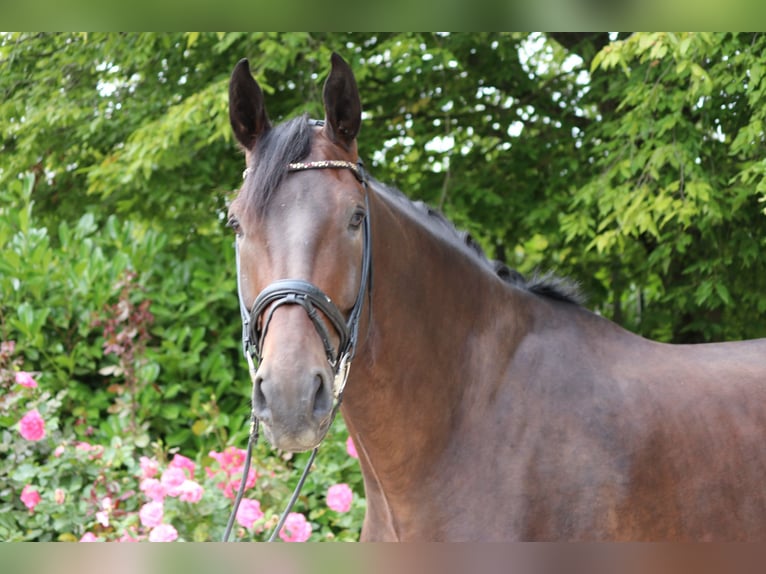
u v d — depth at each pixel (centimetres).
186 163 527
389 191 233
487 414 218
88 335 498
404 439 213
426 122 544
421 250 218
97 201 586
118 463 389
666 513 213
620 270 544
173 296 506
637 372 229
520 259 636
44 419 408
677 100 423
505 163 544
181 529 354
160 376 486
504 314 229
